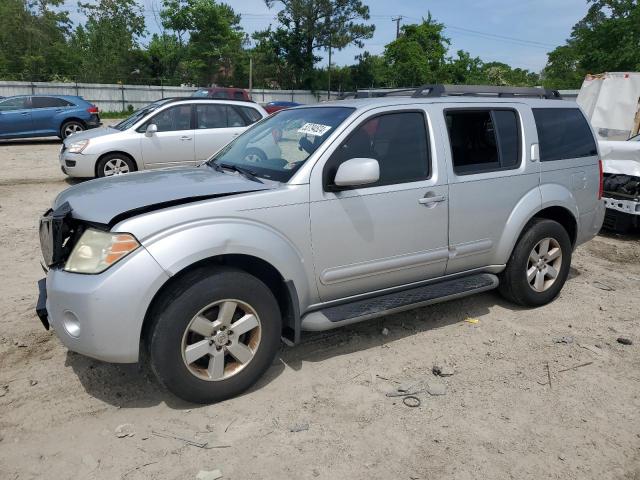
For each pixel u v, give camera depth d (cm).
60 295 311
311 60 5397
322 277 373
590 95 1429
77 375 369
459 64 5128
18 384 357
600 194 537
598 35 3484
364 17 5372
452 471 285
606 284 580
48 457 290
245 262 354
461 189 427
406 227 402
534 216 490
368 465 289
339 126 381
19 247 656
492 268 468
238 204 335
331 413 334
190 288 315
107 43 5172
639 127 1327
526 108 480
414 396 355
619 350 426
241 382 342
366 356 407
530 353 417
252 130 465
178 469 283
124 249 304
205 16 5172
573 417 335
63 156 1034
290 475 280
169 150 1036
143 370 377
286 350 413
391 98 427
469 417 332
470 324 468
